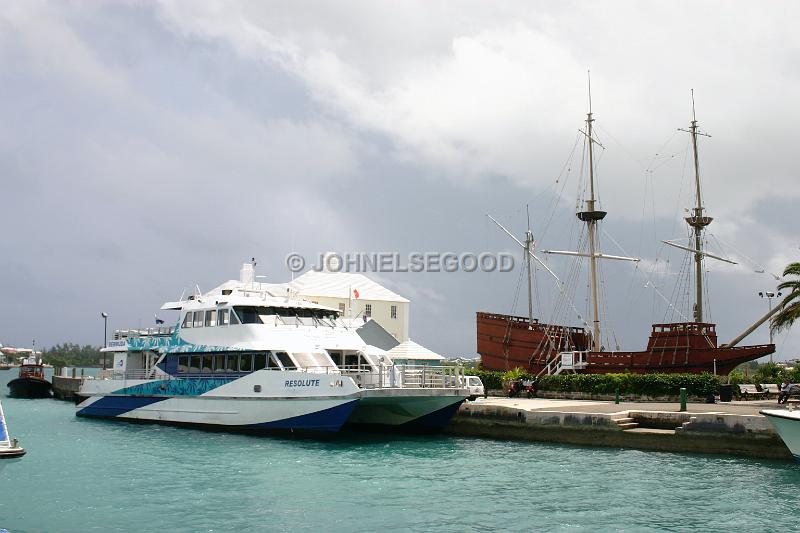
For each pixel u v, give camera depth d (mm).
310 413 27859
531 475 22109
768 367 43531
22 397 63656
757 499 19047
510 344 53469
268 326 31047
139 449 26578
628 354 45094
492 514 17375
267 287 45188
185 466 23109
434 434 31609
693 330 43531
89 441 28828
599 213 55438
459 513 17438
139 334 38719
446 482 20984
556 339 51688
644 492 19797
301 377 28188
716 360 42781
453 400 29359
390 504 18219
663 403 35500
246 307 31734
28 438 29906
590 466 23703
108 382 37438
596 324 54188
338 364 31688
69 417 39688
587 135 56719
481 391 37156
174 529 15852
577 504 18422
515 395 41125
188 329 33438
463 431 31359
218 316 32406
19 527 15938
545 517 17156
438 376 30391
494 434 30484
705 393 36125
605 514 17453
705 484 20859
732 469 23141
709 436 25953
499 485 20625
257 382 29594
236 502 18266
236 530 15812
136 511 17328
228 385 30609
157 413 33969
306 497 18859
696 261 54812
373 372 30062
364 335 60406
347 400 26828
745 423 25328
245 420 29859
